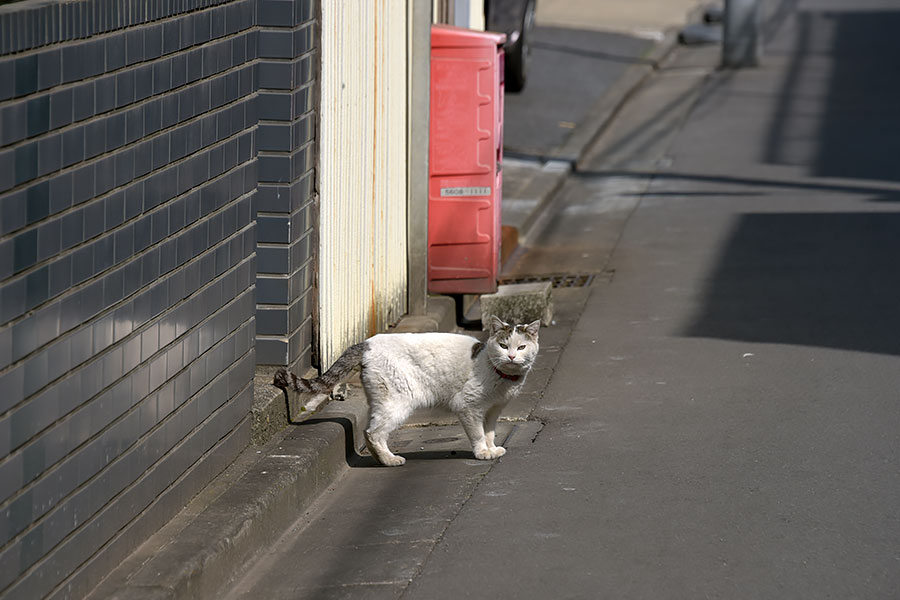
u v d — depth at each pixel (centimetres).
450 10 1823
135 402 746
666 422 1122
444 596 775
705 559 816
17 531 609
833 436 1061
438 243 1512
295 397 1074
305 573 829
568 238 2002
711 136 2744
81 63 657
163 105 769
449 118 1485
